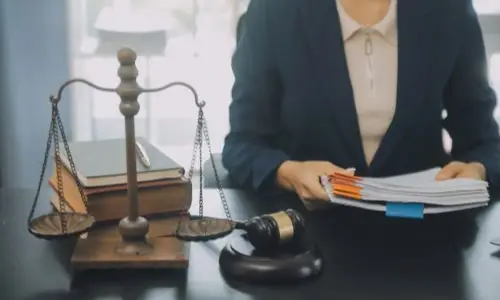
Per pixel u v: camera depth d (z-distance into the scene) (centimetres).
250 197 141
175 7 247
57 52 239
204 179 154
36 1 235
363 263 110
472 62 162
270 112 162
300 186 133
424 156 164
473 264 109
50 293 100
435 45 159
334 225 126
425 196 118
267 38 161
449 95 165
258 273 102
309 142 162
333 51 157
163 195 117
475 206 119
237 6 246
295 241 108
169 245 110
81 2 241
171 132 259
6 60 238
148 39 247
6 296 99
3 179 245
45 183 144
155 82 250
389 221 128
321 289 101
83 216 110
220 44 249
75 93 242
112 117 246
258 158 147
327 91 157
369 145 161
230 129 162
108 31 243
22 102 241
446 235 121
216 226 111
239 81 164
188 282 103
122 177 115
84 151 126
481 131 161
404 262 110
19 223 125
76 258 105
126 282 103
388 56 159
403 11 158
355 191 120
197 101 115
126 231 107
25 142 244
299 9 159
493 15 245
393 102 159
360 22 159
